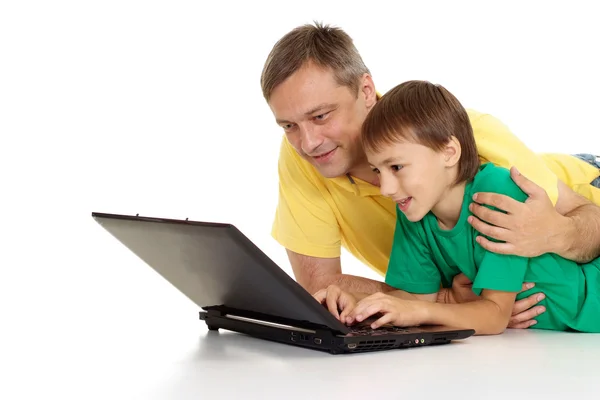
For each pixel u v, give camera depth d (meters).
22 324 1.98
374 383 1.24
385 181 1.76
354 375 1.30
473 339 1.71
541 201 1.75
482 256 1.81
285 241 2.33
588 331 1.87
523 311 1.89
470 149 1.79
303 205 2.27
